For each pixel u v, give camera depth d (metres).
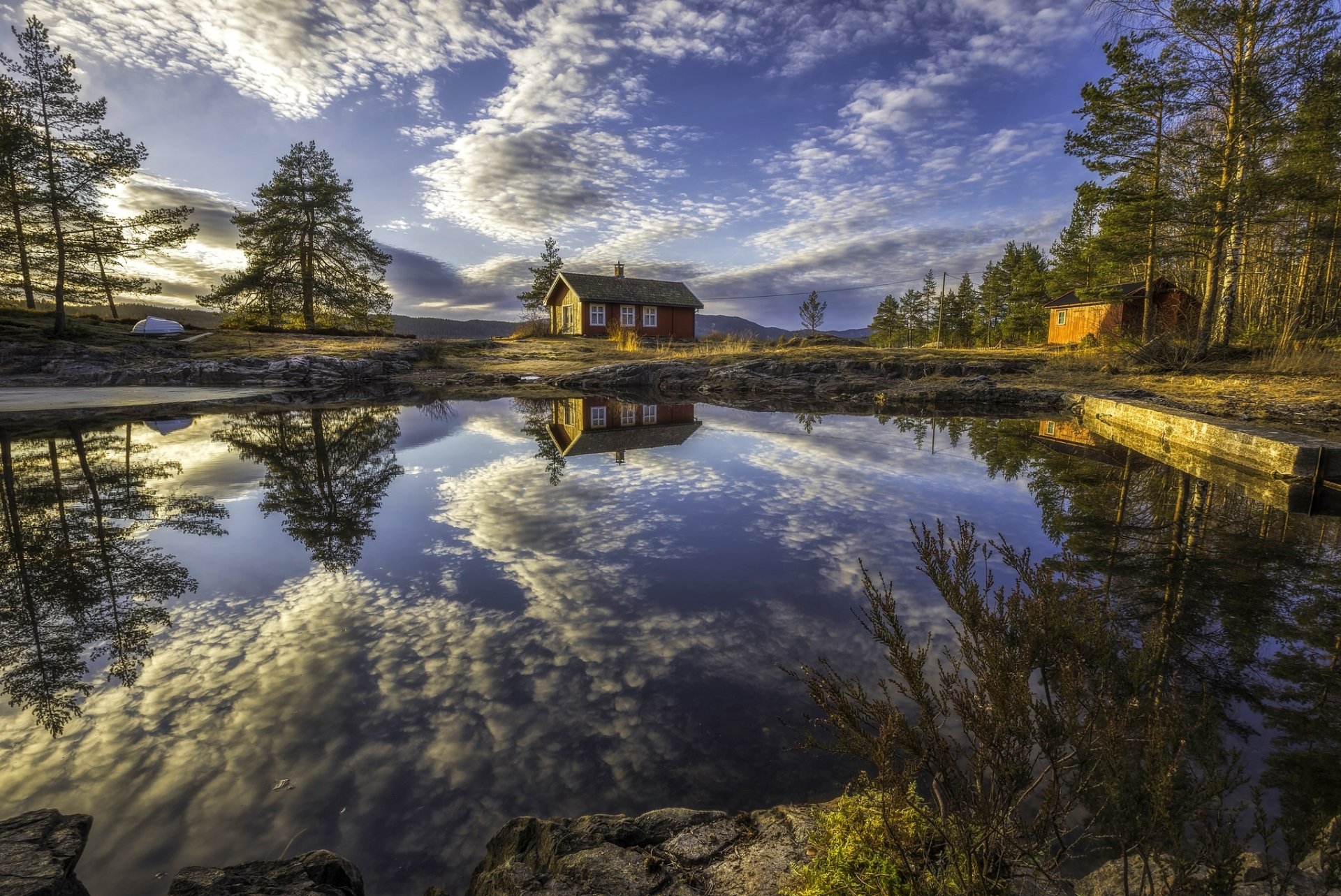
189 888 2.10
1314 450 8.40
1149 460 10.96
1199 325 20.78
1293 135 18.12
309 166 35.25
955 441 13.13
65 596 5.14
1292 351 18.06
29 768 2.95
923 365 23.45
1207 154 19.67
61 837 2.32
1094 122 20.47
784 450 12.07
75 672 3.90
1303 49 17.12
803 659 4.01
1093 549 6.13
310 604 4.93
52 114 26.53
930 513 7.60
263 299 35.69
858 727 1.93
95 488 8.95
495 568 5.73
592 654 4.08
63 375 23.58
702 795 2.75
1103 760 1.65
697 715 3.37
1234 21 17.47
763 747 3.09
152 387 23.08
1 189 26.00
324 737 3.20
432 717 3.37
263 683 3.74
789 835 2.30
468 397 22.47
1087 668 1.84
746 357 27.36
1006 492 8.59
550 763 2.99
